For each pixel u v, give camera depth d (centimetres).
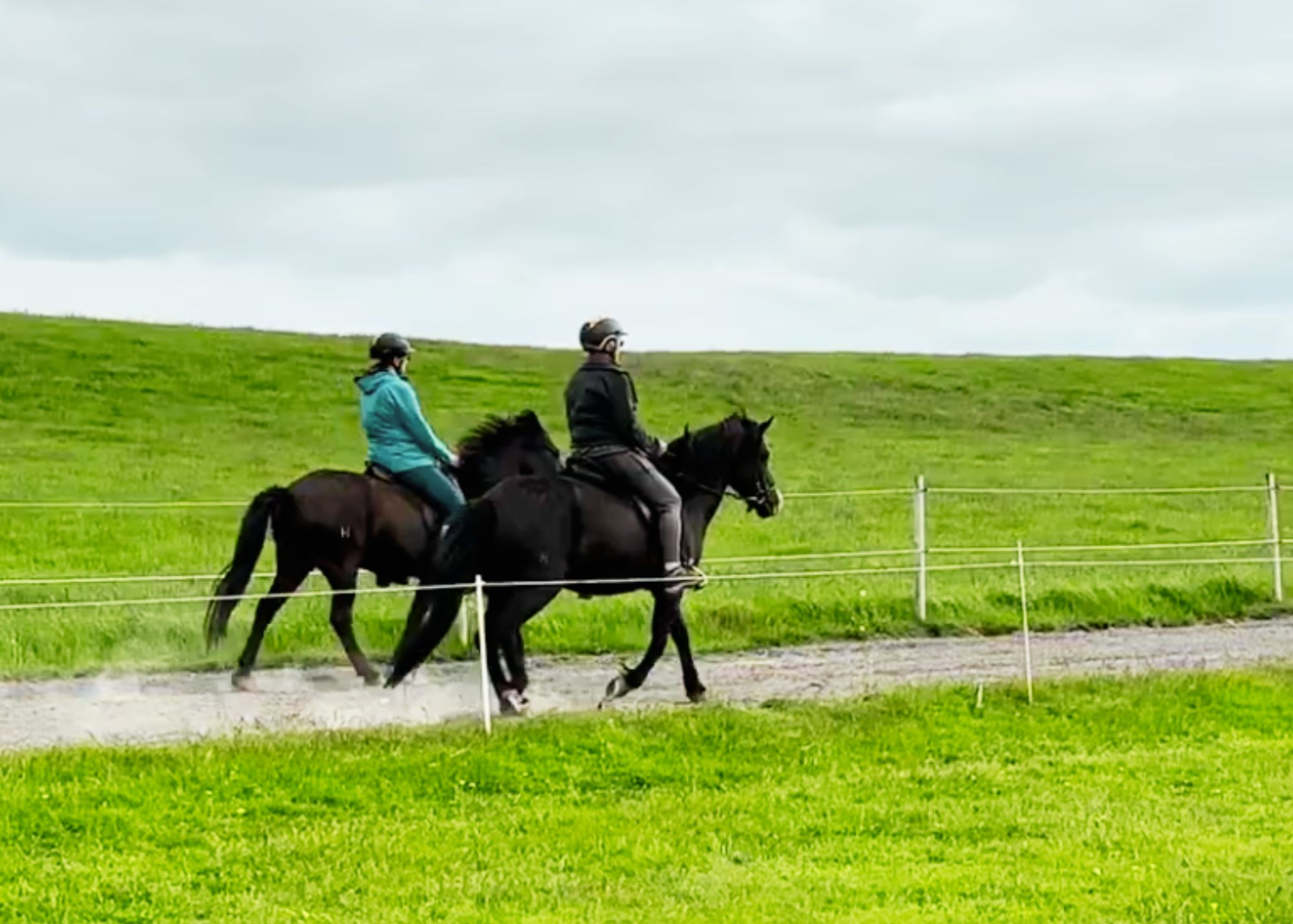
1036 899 970
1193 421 4816
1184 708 1501
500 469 1614
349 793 1161
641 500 1438
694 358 5372
